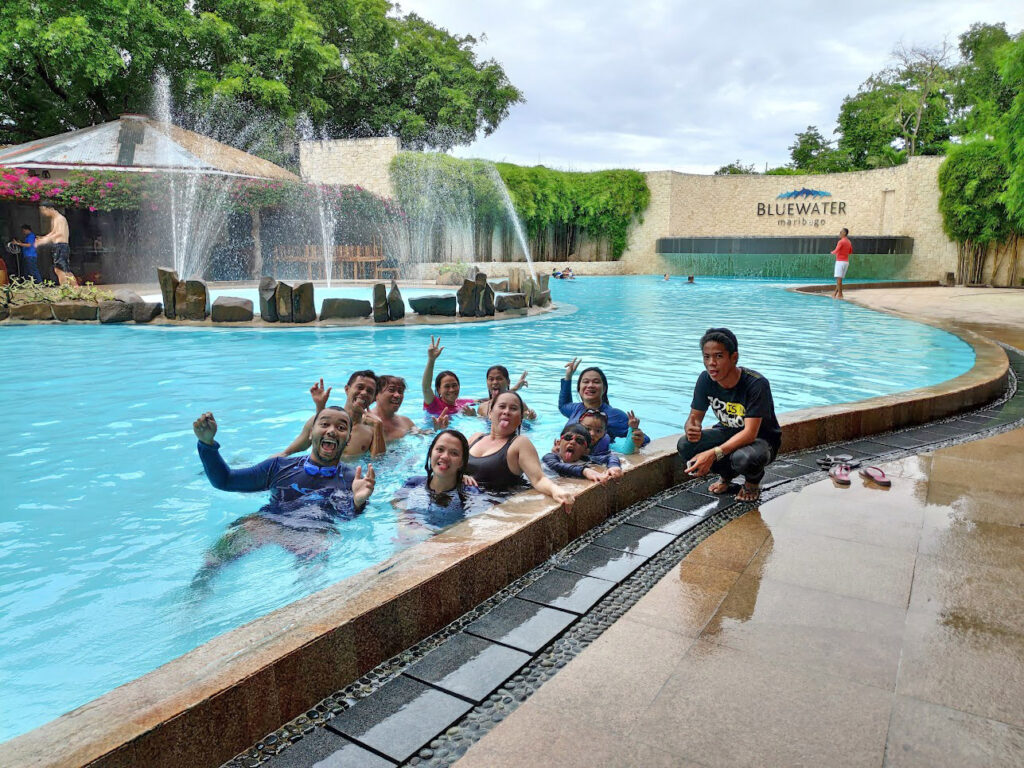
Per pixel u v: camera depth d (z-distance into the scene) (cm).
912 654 226
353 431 473
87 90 2484
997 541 318
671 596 271
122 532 363
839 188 2922
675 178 3114
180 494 418
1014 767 174
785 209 3033
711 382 385
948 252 2647
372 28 3250
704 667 221
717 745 184
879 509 363
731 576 287
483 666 228
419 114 3406
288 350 949
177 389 700
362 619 222
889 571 288
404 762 182
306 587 304
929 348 984
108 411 609
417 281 2314
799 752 180
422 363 856
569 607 267
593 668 222
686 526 347
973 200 2466
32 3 2161
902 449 486
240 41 2681
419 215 2658
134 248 2145
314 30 2798
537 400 665
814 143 4288
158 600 293
